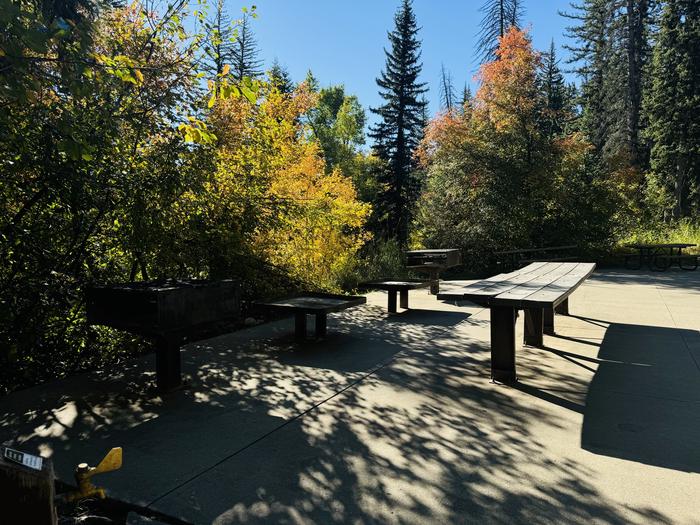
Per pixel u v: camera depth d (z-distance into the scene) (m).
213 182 5.77
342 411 3.35
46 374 4.59
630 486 2.31
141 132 4.71
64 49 2.72
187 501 2.22
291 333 5.96
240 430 3.04
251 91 3.06
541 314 5.09
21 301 3.99
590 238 16.03
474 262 15.34
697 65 21.53
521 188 15.72
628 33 24.30
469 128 17.30
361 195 33.00
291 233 7.68
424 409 3.37
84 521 2.13
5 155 3.57
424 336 5.72
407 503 2.19
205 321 3.74
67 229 4.32
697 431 2.95
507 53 16.62
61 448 2.80
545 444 2.79
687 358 4.57
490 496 2.24
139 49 4.71
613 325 6.14
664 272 13.52
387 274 12.12
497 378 3.96
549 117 18.91
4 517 1.51
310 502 2.21
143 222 4.61
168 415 3.30
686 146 22.02
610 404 3.42
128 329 3.54
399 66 27.55
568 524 2.00
